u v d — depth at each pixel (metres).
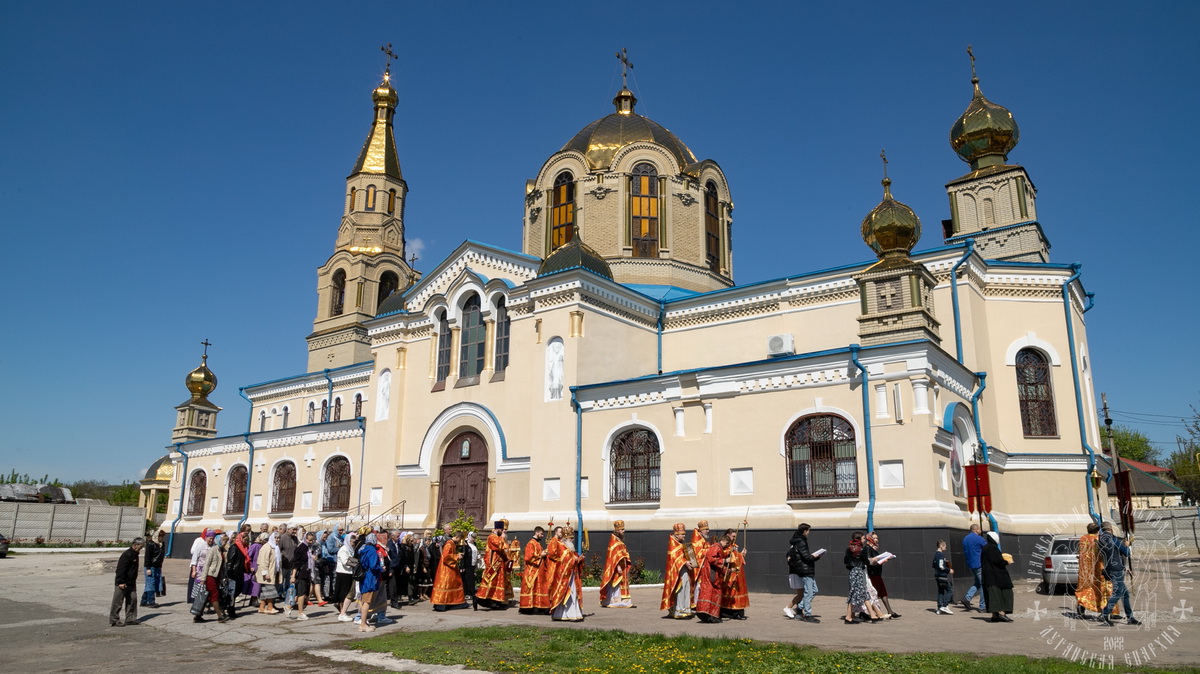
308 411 49.06
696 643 13.23
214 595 18.92
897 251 25.12
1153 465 80.88
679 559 17.50
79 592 25.84
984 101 37.16
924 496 21.17
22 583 29.00
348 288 55.19
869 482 21.95
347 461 37.72
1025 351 29.34
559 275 29.86
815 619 16.88
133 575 18.86
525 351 30.89
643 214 38.19
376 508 34.25
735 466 24.39
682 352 32.75
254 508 41.91
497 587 19.64
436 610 19.83
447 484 32.62
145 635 17.31
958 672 10.77
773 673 10.90
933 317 24.55
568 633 14.56
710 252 39.97
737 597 17.27
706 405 25.34
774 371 24.25
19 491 67.94
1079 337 31.08
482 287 33.09
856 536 16.98
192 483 46.94
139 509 60.03
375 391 36.16
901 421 21.86
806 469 23.25
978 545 18.47
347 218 57.34
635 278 36.84
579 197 38.47
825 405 23.22
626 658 12.21
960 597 20.80
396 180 58.78
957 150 37.84
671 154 38.69
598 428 27.80
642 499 26.48
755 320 31.25
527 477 29.55
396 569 21.03
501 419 31.06
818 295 29.98
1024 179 35.28
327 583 22.17
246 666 13.38
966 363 26.58
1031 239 34.16
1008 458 27.69
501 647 13.59
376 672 12.47
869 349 22.64
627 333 31.72
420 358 35.00
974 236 35.47
